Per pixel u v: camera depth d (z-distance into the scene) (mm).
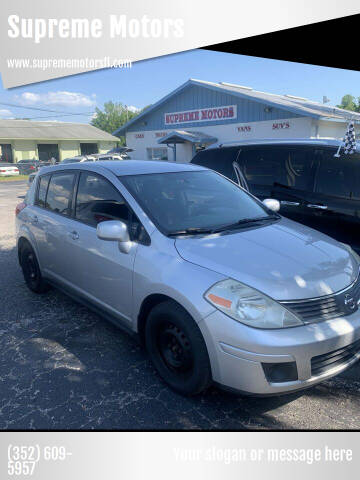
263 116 17594
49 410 2826
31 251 4750
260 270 2691
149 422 2717
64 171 4293
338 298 2689
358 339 2701
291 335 2455
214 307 2545
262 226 3467
